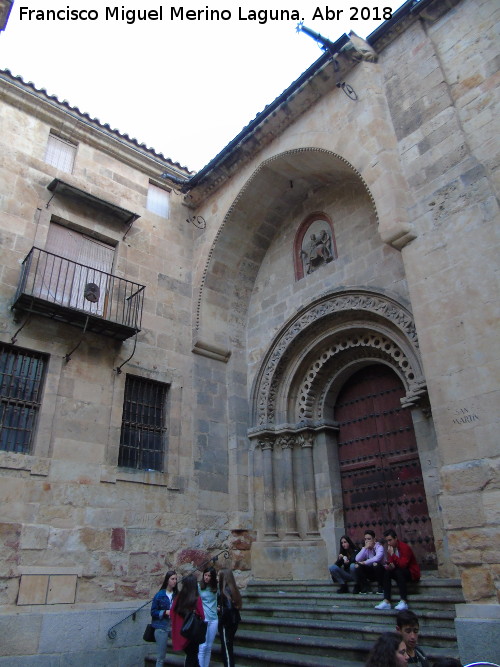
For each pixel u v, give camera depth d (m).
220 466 12.70
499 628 6.26
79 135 13.35
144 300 13.01
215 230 14.25
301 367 12.91
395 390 11.75
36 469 9.78
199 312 13.72
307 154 12.50
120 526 10.55
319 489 12.11
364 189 12.70
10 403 10.12
